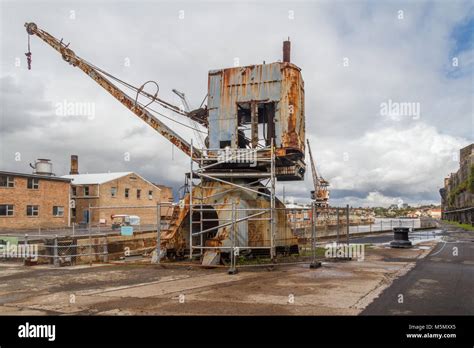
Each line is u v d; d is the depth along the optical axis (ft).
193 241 63.57
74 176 201.67
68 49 73.56
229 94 59.47
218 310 28.60
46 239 63.41
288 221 64.39
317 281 40.50
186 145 67.72
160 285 39.09
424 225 206.08
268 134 59.21
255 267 50.70
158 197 215.31
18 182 147.33
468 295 33.27
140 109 69.26
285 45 58.85
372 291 34.99
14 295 35.37
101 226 168.45
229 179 60.44
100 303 31.35
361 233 143.33
